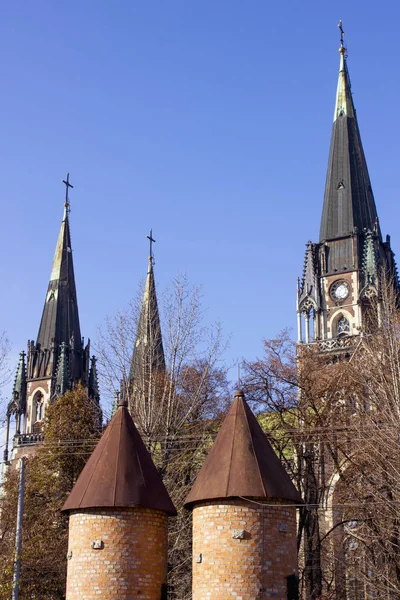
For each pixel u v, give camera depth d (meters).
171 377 63.59
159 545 35.94
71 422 75.62
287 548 34.50
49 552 60.19
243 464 35.06
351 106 99.88
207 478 35.28
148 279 73.88
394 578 51.78
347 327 89.69
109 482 36.00
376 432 50.03
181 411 65.50
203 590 33.88
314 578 55.75
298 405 61.94
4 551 59.62
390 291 68.38
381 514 50.75
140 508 35.72
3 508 67.00
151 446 60.34
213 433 64.12
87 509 35.78
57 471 70.75
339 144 97.75
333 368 63.84
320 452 61.12
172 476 59.34
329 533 57.19
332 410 60.69
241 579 33.31
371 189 97.31
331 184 96.25
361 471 53.31
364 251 91.69
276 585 33.69
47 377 109.81
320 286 92.06
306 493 57.12
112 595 34.44
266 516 34.31
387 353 58.00
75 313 114.00
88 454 70.31
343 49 102.00
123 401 39.22
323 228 94.88
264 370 63.59
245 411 37.09
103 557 34.94
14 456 105.38
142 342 66.94
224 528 34.09
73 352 111.12
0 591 54.03
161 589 35.50
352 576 58.22
